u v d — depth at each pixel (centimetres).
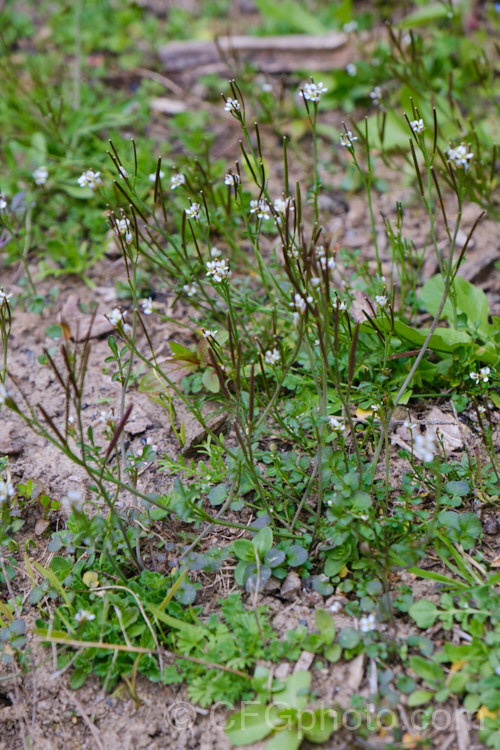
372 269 354
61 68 502
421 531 241
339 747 202
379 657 216
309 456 269
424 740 200
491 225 371
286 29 503
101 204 390
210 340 261
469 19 476
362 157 413
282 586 236
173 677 216
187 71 498
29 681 229
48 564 255
